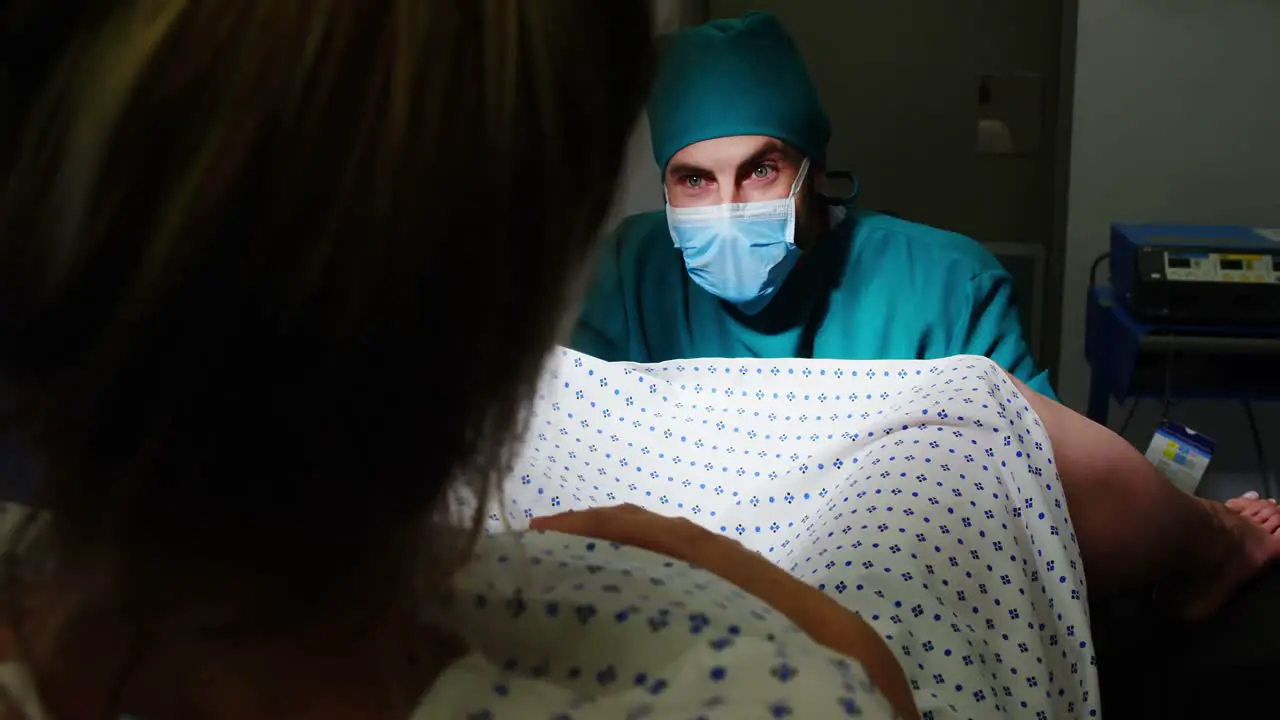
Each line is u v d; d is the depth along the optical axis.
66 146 0.25
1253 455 2.43
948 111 2.71
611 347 1.69
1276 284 1.81
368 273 0.26
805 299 1.66
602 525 0.50
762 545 1.34
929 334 1.62
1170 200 2.38
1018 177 2.72
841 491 1.25
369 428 0.28
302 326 0.26
